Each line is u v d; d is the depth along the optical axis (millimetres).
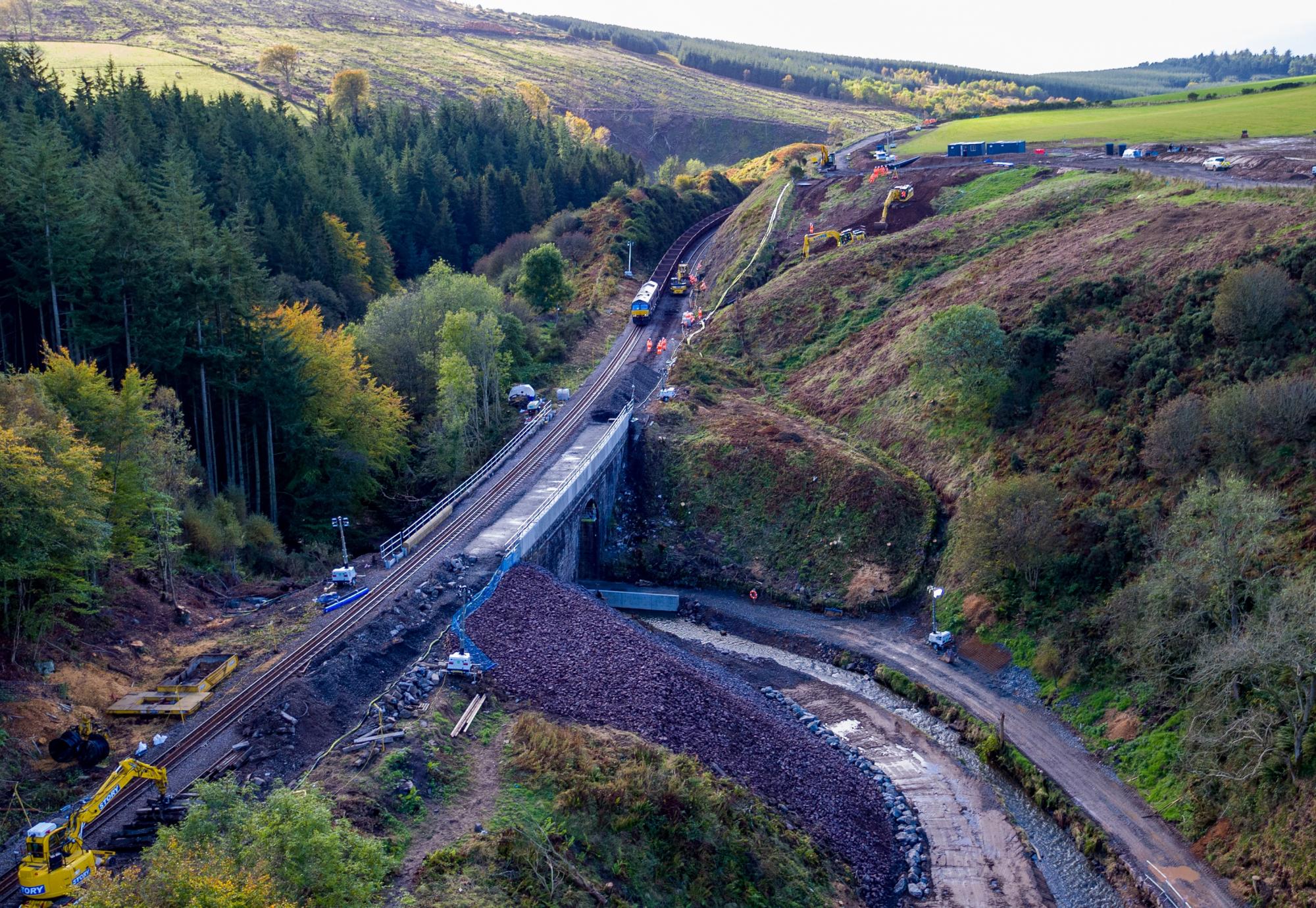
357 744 46906
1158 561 60812
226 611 62938
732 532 87438
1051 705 62344
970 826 53625
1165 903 46469
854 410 96750
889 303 109000
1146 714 57406
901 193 133875
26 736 44594
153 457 64375
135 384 61875
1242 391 63594
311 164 140375
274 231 120500
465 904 37906
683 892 43188
